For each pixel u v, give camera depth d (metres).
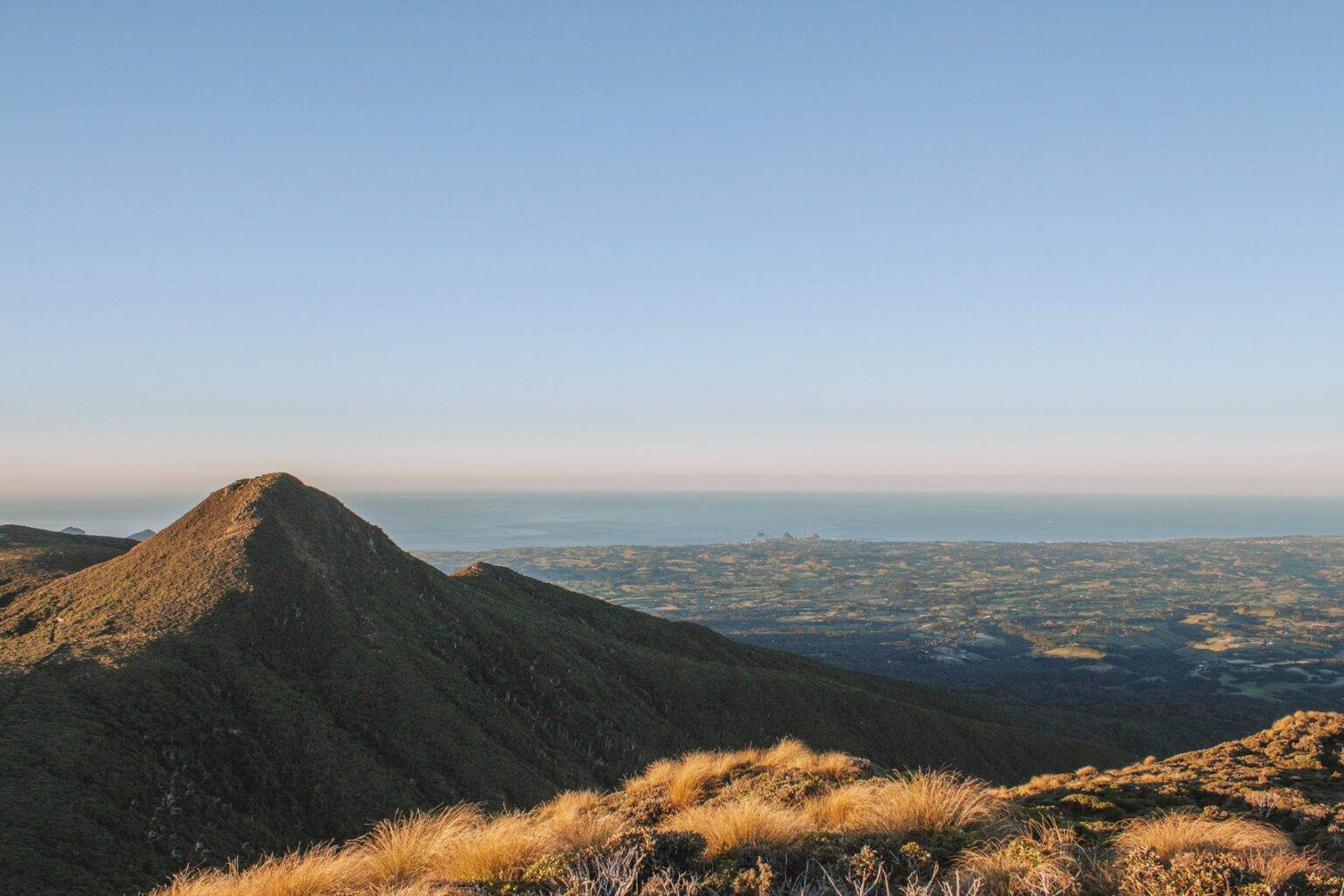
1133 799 11.23
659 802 12.95
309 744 43.16
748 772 14.95
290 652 52.03
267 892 7.94
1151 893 6.49
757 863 7.11
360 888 7.97
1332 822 9.80
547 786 49.44
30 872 26.08
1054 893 6.44
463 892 6.94
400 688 52.00
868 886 6.77
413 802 42.50
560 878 7.16
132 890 27.78
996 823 8.55
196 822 34.16
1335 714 17.19
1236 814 10.48
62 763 32.69
